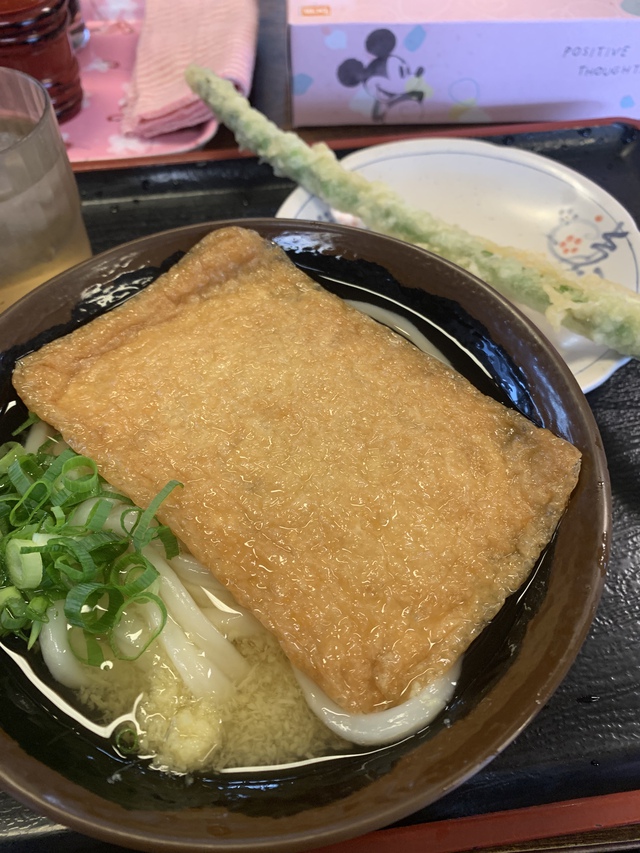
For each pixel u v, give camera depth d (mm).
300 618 173
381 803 144
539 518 187
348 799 152
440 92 363
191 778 169
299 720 178
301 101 367
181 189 338
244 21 393
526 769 193
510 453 198
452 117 380
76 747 172
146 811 152
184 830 145
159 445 198
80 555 175
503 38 333
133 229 323
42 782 151
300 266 252
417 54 342
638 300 257
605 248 307
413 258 232
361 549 182
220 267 234
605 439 260
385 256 236
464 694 171
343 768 167
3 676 178
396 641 172
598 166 357
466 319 229
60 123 378
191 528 185
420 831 192
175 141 372
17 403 218
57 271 274
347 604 175
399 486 191
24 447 216
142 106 363
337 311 228
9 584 185
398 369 215
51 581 181
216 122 362
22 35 331
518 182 333
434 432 201
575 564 176
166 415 204
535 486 191
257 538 183
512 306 217
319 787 162
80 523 192
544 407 208
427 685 168
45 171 247
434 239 280
